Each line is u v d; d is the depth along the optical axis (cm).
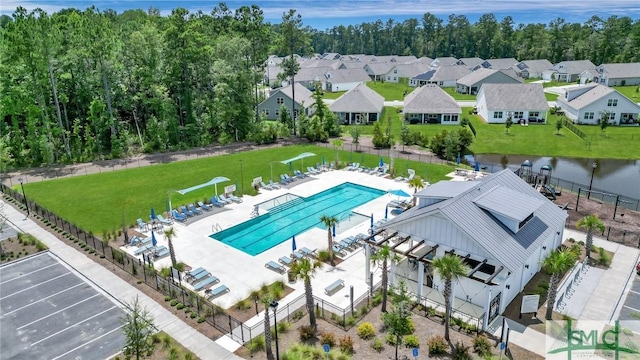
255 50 7431
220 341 2359
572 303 2636
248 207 4228
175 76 6762
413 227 2714
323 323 2481
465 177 4941
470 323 2447
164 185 4922
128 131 6644
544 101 8081
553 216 2992
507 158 6091
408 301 2430
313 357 2183
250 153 6272
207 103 7000
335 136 7238
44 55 5569
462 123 7862
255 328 2450
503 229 2594
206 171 5425
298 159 5628
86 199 4531
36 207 4134
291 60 7894
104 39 6025
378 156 5947
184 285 2902
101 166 5728
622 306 2600
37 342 2395
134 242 3450
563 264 2339
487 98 8200
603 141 6812
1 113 5653
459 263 2170
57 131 5825
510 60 15412
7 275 3075
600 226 3030
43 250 3412
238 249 3438
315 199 4509
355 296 2744
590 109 7856
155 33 6662
